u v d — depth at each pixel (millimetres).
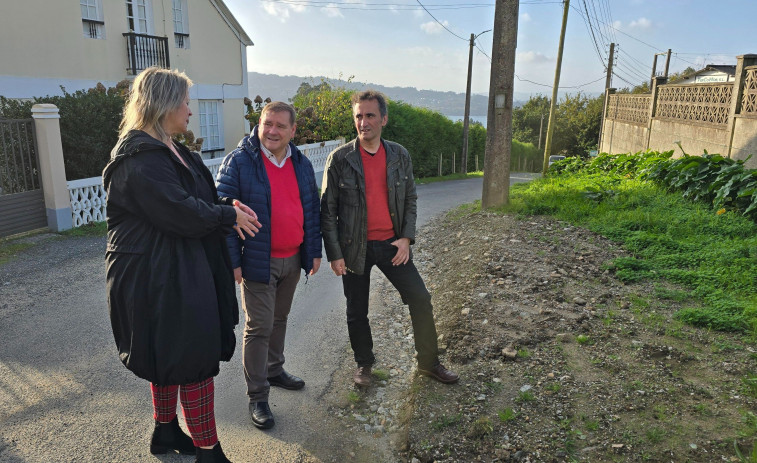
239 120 16906
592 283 4910
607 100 21219
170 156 2264
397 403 3352
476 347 3701
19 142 7387
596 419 2814
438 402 3102
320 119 16750
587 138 48438
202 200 2332
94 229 8102
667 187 8508
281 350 3457
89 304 5004
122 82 10680
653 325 3912
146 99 2268
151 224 2236
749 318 3826
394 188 3189
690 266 5129
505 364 3471
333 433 3029
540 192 9633
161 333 2230
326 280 5969
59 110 8422
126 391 3410
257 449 2855
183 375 2271
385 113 3170
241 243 2900
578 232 6633
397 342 4250
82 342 4156
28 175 7719
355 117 3137
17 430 2947
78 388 3438
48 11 10602
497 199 8867
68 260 6504
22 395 3338
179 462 2709
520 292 4707
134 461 2701
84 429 2973
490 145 8781
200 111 15172
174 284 2248
